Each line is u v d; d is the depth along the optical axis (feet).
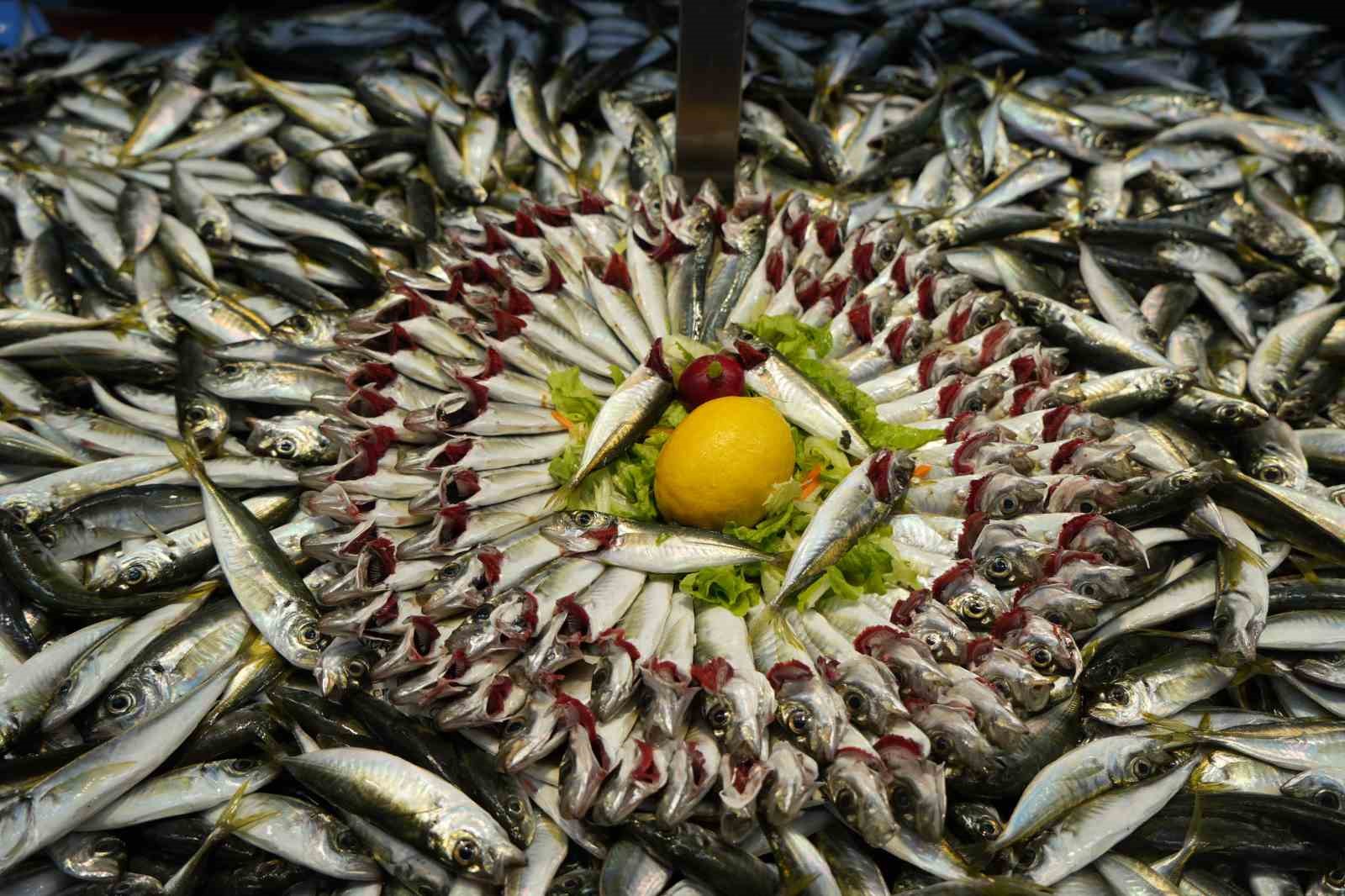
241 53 6.20
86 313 5.61
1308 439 5.39
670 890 4.83
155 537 5.21
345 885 4.92
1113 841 4.90
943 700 4.88
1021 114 6.00
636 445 5.16
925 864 4.84
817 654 4.95
